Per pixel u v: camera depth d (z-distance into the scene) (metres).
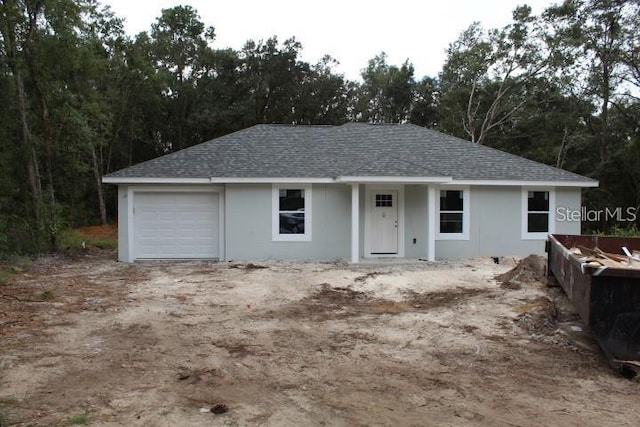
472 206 15.92
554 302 8.58
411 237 15.68
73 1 17.84
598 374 5.66
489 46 39.06
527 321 7.64
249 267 13.80
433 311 8.61
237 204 15.38
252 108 39.12
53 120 17.80
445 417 4.49
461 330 7.39
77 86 18.64
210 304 9.12
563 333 6.96
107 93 32.62
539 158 35.53
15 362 5.79
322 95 42.12
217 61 40.03
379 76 47.09
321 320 8.04
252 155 16.44
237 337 6.99
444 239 15.82
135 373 5.52
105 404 4.66
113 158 38.88
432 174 14.43
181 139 40.06
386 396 4.96
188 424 4.27
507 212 16.08
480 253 15.98
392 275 12.19
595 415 4.57
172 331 7.26
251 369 5.70
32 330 7.16
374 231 15.74
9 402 4.67
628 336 5.62
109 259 15.98
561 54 34.62
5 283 10.77
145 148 40.72
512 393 5.08
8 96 16.59
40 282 11.13
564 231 16.33
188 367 5.74
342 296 9.99
